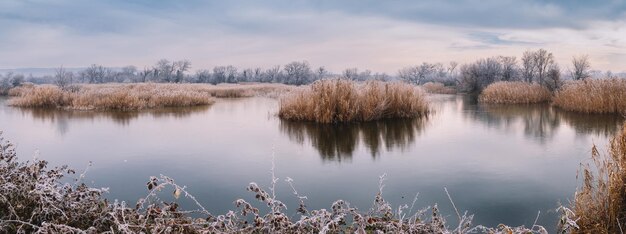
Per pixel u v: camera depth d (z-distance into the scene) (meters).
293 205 5.12
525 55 37.16
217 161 7.65
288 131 11.34
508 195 5.44
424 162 7.39
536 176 6.36
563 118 13.95
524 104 20.94
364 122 12.97
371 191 5.69
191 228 3.31
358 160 7.63
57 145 9.49
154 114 16.84
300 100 13.95
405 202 5.21
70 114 16.84
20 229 3.08
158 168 7.13
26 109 19.23
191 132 11.45
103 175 6.66
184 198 5.41
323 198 5.39
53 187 3.59
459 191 5.63
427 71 65.25
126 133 11.32
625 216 3.71
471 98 27.31
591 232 3.62
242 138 10.29
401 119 13.70
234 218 3.74
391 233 3.22
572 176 6.30
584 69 32.34
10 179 3.69
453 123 12.78
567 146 8.79
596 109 15.45
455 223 4.50
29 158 8.05
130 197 5.45
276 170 6.91
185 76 83.12
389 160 7.60
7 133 11.38
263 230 3.27
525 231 3.32
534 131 11.08
